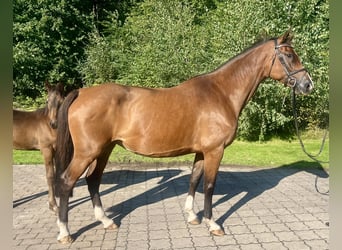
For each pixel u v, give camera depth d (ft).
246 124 33.91
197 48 36.94
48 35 53.42
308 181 19.56
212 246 11.03
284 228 12.50
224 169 22.88
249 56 12.71
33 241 11.71
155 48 38.52
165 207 15.20
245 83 12.59
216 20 39.11
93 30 57.41
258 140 35.94
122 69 49.29
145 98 11.55
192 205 13.29
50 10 52.85
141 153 11.76
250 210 14.60
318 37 33.65
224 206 15.19
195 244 11.21
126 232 12.37
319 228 12.46
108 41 55.72
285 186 18.51
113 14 60.29
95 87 11.74
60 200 11.46
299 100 34.27
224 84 12.50
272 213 14.16
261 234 11.98
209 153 11.96
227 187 18.40
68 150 11.52
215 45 35.63
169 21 38.75
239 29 32.50
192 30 38.81
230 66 12.70
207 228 12.62
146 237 11.87
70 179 11.27
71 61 56.44
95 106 11.07
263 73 12.84
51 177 15.01
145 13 56.95
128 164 24.30
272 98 32.65
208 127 11.76
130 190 18.03
